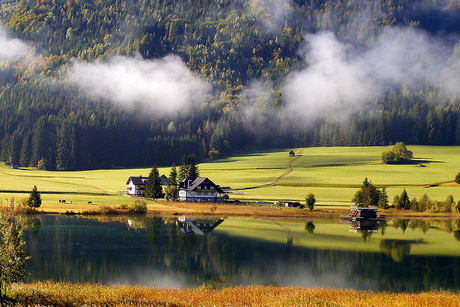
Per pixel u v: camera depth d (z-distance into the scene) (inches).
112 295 1953.7
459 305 1957.4
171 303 1881.2
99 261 3117.6
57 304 1802.4
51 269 2859.3
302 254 3533.5
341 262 3277.6
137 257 3280.0
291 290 2281.0
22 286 2011.6
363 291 2487.7
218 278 2743.6
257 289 2295.8
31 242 3740.2
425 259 3425.2
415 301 2012.8
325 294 2153.1
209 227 4923.7
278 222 5605.3
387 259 3408.0
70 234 4180.6
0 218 1806.1
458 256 3548.2
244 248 3720.5
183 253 3462.1
